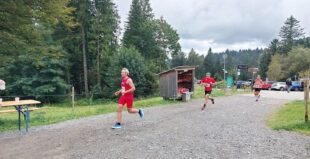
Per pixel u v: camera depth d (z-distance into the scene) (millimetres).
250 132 8008
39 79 39969
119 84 39406
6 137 8602
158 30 59812
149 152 6180
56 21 15148
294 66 64500
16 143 7559
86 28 40531
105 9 41188
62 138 7824
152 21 57438
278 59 72938
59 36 39438
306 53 64438
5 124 12195
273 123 9398
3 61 15773
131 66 38781
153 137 7570
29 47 15141
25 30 14383
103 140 7375
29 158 6078
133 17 54000
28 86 39656
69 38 39750
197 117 11148
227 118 10805
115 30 45156
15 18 13547
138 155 5984
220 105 16047
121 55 39500
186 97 19547
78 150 6508
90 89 43750
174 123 9750
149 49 54531
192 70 21688
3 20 13664
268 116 11234
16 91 40906
